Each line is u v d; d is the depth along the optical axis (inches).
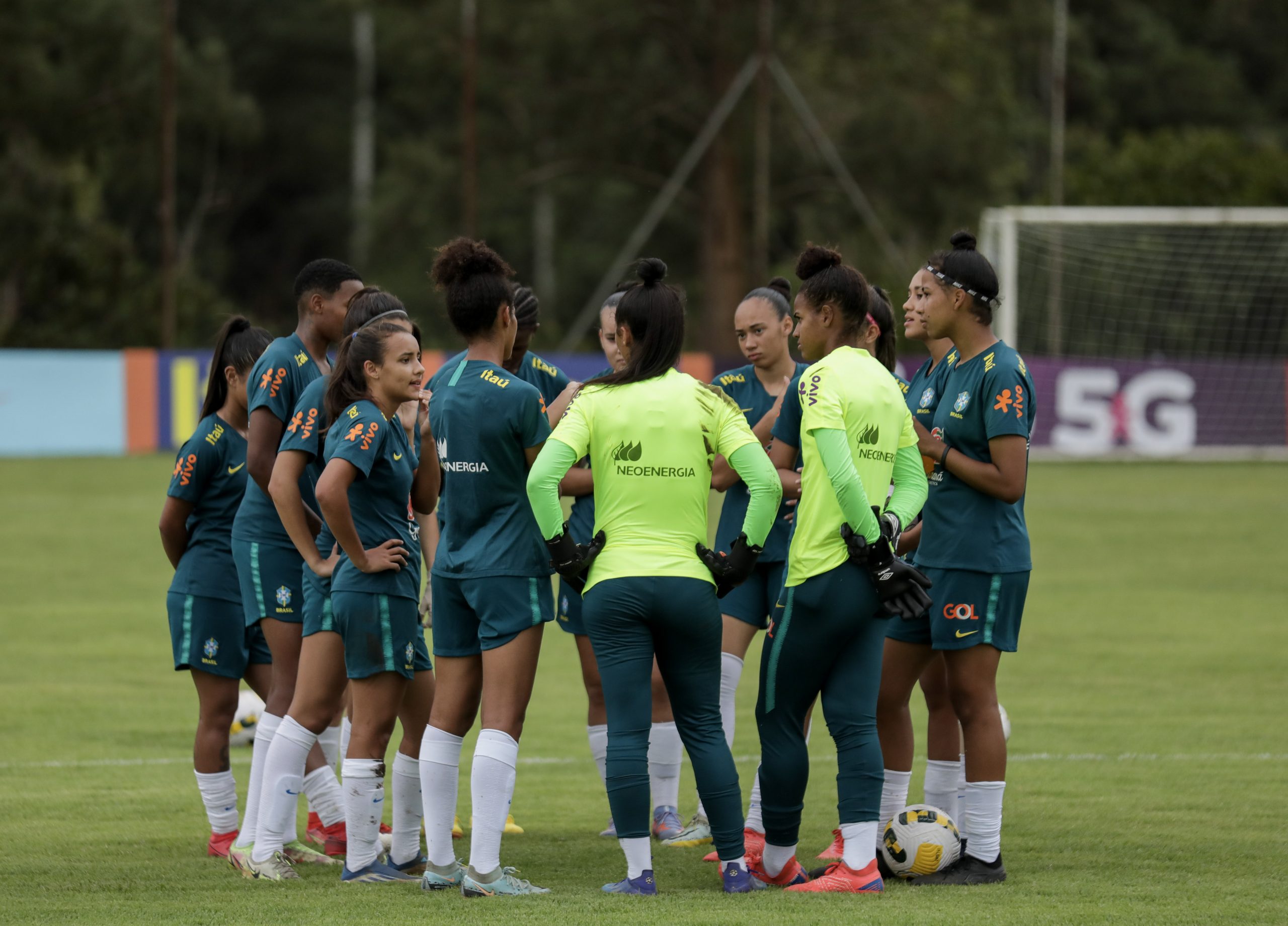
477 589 703.1
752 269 5221.5
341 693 754.8
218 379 820.6
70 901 683.4
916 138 4950.8
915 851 728.3
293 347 799.1
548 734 1161.4
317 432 746.2
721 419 699.4
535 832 863.7
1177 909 655.8
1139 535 2454.5
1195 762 1021.8
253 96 6963.6
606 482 695.1
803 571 705.0
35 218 4881.9
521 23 5064.0
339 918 641.6
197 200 6830.7
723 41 4977.9
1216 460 4005.9
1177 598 1834.4
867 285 745.0
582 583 701.9
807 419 700.7
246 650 811.4
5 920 644.7
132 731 1133.7
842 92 5137.8
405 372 724.7
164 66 4207.7
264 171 7155.5
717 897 683.4
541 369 926.4
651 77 5196.9
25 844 812.6
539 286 6407.5
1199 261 4101.9
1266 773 988.6
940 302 756.6
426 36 5187.0
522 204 6259.8
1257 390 3853.3
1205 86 6934.1
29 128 5088.6
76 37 5118.1
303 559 787.4
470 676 723.4
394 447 736.3
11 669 1381.6
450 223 5565.9
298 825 917.8
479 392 706.2
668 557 686.5
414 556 740.7
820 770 1034.7
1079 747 1071.6
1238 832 827.4
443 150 5959.6
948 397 761.0
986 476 734.5
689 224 5649.6
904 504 716.7
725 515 892.0
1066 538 2416.3
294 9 7150.6
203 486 807.1
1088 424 3863.2
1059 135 5083.7
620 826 693.3
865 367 721.0
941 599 743.1
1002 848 792.3
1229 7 7401.6
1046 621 1673.2
